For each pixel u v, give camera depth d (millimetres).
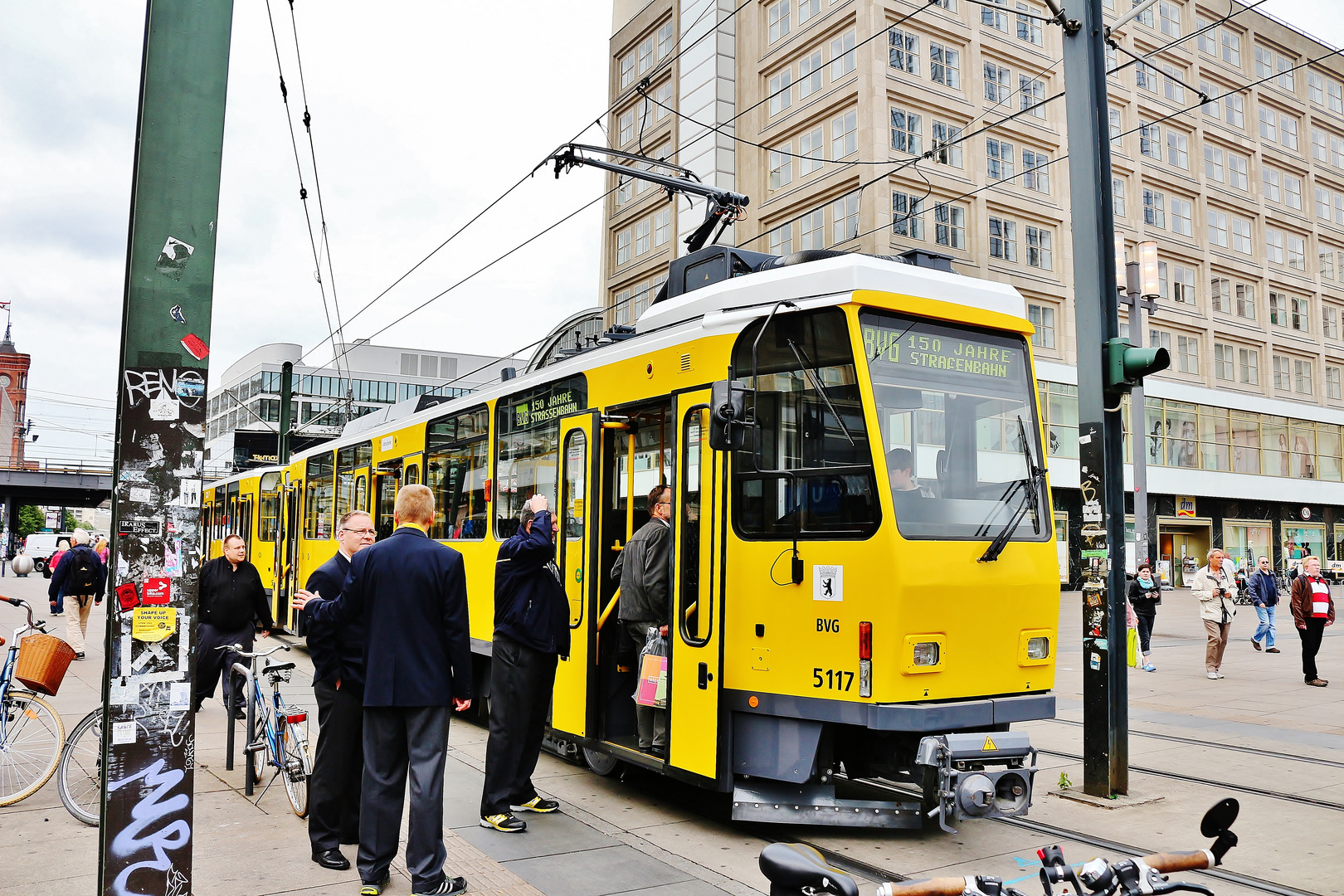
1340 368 48938
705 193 11250
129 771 3641
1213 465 40906
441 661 5035
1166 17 42500
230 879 5156
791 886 2625
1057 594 6430
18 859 5430
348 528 5926
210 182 3830
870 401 5883
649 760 6793
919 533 5820
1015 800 5723
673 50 41656
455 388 80000
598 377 7758
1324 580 13383
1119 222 39812
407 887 5129
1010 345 6641
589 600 7523
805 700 5906
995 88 35219
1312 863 5664
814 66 35000
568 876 5387
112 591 3656
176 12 3811
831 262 6305
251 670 7246
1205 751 8797
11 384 108250
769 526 6207
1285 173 47281
